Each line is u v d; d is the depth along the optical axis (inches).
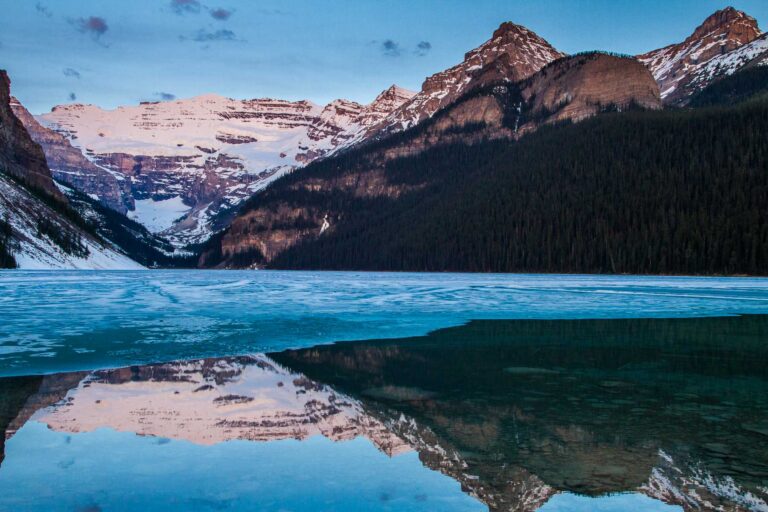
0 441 301.3
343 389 449.1
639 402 407.5
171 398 411.2
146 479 248.2
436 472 259.8
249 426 335.9
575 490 239.5
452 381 484.7
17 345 679.1
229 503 223.0
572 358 618.8
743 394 437.4
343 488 239.1
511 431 331.0
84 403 393.7
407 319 1027.9
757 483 249.6
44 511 214.8
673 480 252.1
